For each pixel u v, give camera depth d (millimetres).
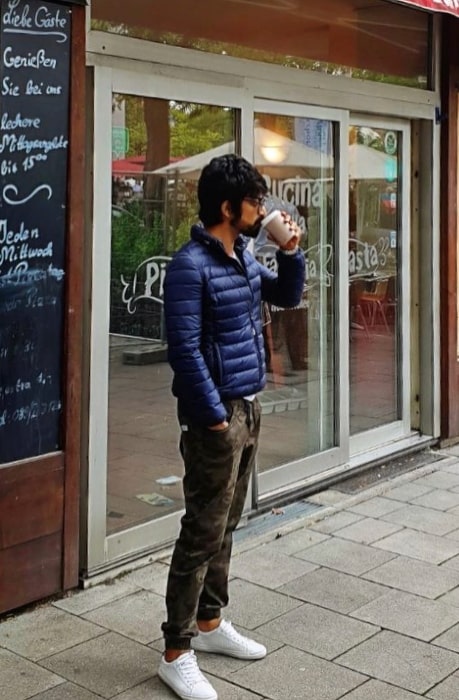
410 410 6527
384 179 6168
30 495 3768
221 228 3146
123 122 4168
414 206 6438
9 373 3666
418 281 6480
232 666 3404
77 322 3889
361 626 3744
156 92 4285
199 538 3158
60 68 3746
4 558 3697
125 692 3209
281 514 5086
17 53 3584
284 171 5258
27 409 3744
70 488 3922
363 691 3234
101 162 4000
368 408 6188
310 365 5609
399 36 6055
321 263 5629
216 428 3057
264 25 4973
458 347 6648
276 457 5395
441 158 6395
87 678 3299
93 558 4090
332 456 5684
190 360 2969
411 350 6500
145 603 3922
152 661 3430
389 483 5695
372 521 5016
